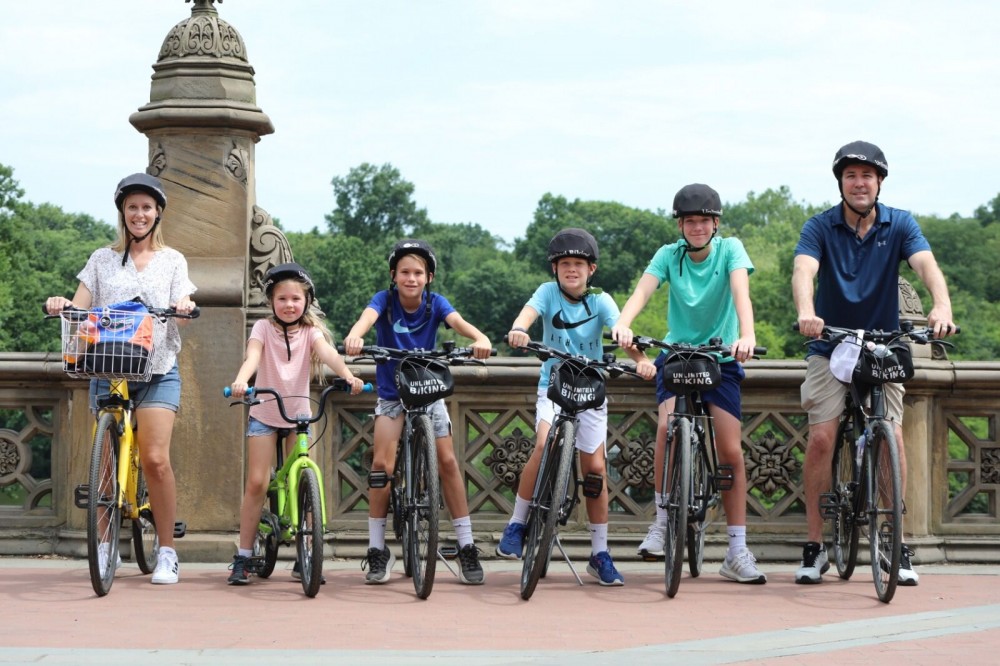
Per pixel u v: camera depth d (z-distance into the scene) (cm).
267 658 481
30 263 9300
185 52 791
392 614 599
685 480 651
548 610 616
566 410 649
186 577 712
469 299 14150
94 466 627
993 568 790
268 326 689
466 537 704
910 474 802
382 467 690
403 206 15850
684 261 715
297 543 670
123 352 630
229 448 773
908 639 534
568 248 691
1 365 784
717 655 496
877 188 697
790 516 823
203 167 783
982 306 12150
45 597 637
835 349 687
